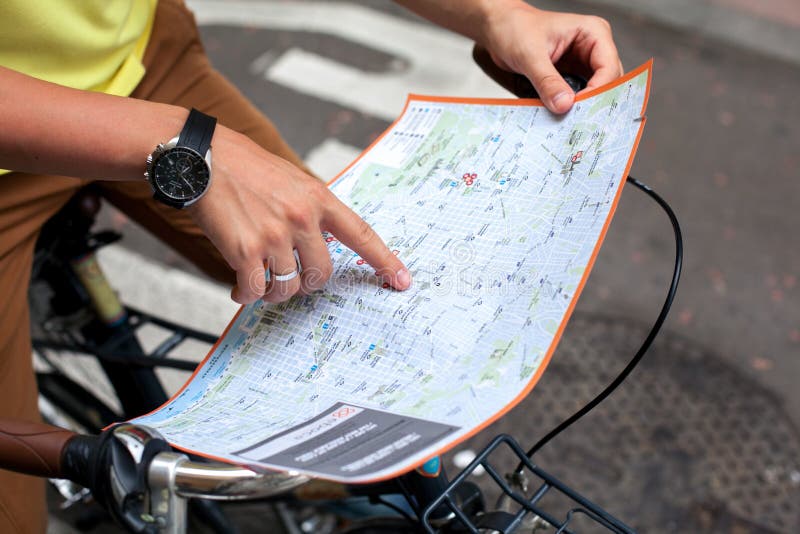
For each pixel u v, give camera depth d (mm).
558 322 730
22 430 679
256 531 1942
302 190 818
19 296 1103
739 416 2395
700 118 3508
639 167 3242
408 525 1292
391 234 934
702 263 2865
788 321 2691
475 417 678
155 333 2385
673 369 2512
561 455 2264
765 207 3105
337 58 3578
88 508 1896
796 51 3932
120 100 818
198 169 794
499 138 988
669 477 2234
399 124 1081
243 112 1312
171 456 655
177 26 1230
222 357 874
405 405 733
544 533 1029
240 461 674
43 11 961
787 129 3490
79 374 1985
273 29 3725
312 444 702
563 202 860
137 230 2754
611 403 2398
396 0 1172
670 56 3844
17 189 1058
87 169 814
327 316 872
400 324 829
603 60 1023
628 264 2848
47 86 800
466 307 816
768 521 2154
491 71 1145
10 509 979
